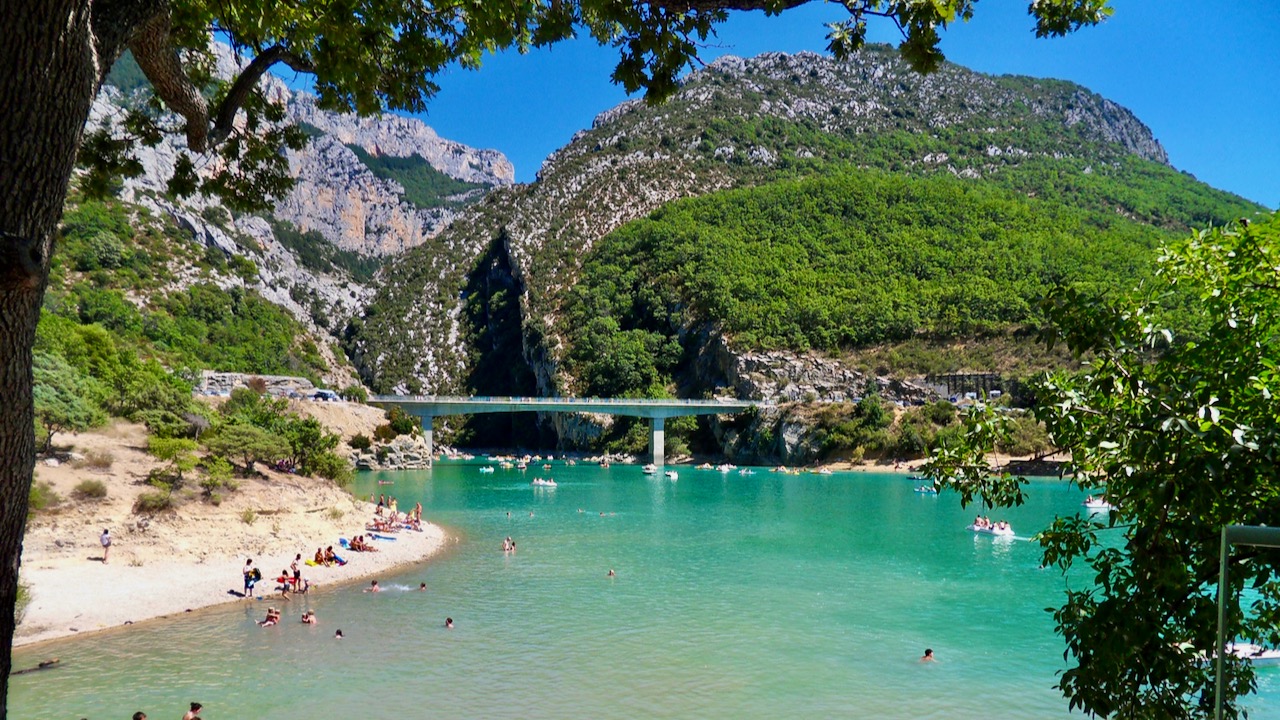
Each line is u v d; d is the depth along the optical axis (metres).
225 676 22.91
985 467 8.24
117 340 100.44
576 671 23.64
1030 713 20.58
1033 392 7.87
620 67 8.50
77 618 27.83
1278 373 6.25
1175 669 6.15
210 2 8.56
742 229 183.62
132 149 10.06
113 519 38.78
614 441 143.25
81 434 50.69
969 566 39.66
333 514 48.81
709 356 148.88
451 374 198.62
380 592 33.50
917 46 7.54
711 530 52.12
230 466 49.19
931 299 142.00
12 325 4.32
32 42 4.32
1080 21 8.20
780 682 22.77
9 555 4.59
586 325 167.62
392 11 9.34
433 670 23.64
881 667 24.09
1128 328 6.96
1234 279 6.86
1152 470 6.19
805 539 48.22
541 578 36.62
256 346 138.00
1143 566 6.21
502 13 9.19
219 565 36.16
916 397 120.94
